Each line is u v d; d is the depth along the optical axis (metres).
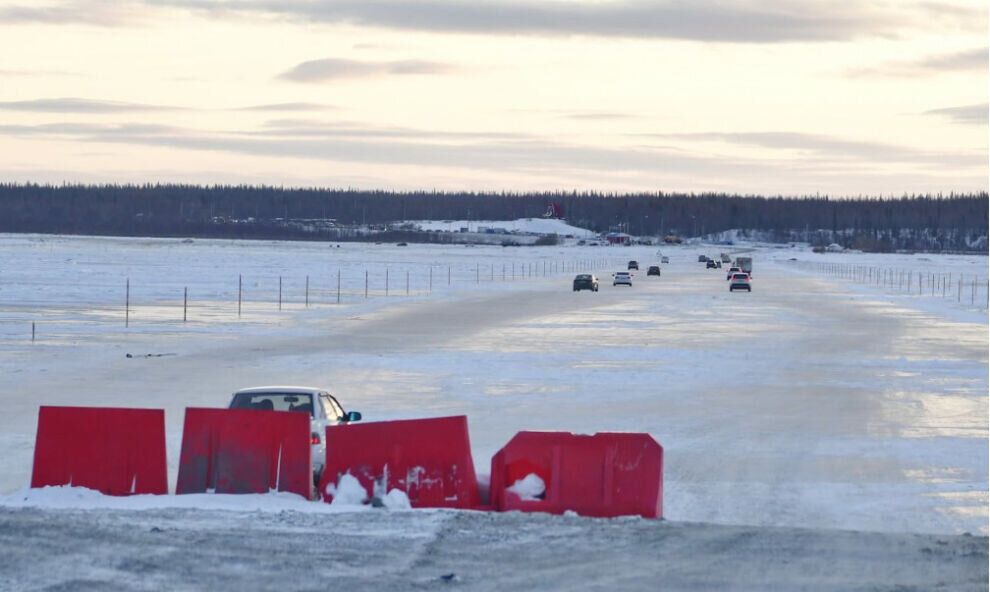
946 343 190.88
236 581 44.16
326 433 63.66
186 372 138.12
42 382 127.12
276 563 47.06
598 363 154.88
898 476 78.00
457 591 43.44
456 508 61.56
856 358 165.00
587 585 44.44
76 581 43.34
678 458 84.81
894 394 125.25
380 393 122.44
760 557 49.09
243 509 59.44
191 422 65.50
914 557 49.12
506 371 144.62
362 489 62.69
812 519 64.38
